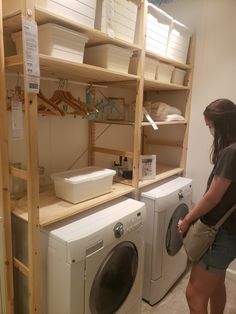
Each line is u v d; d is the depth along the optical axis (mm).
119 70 1689
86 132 2199
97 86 2113
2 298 1422
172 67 2291
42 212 1440
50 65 1341
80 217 1534
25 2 1071
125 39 1683
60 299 1312
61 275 1283
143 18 1765
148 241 2016
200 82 2477
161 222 1996
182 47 2334
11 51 1509
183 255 2410
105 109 2299
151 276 2027
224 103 1377
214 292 1662
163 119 2322
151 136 2891
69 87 1960
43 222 1323
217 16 2303
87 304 1360
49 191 1794
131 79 1874
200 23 2406
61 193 1641
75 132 2102
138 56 1832
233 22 2223
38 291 1352
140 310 1875
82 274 1299
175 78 2387
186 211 2348
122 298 1677
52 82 1838
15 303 1605
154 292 2045
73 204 1566
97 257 1369
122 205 1748
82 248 1279
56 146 1968
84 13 1357
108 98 2340
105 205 1739
